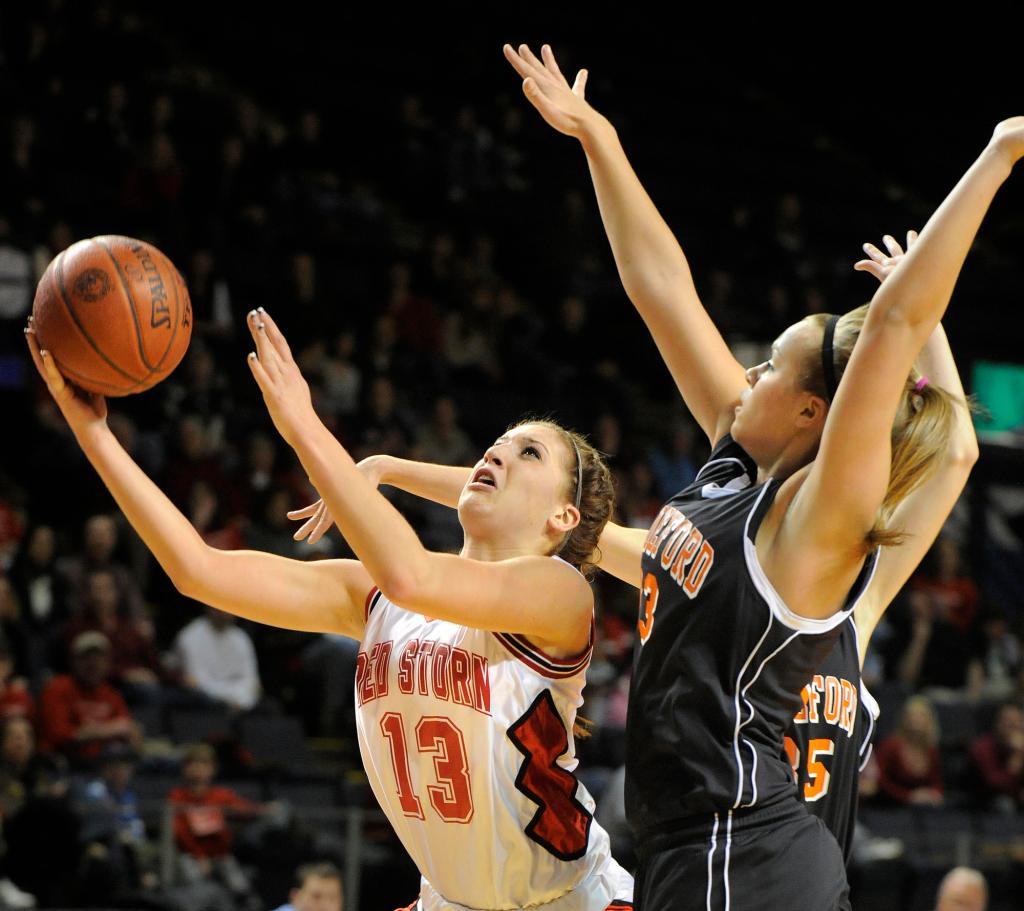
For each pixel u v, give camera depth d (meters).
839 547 7.78
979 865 27.67
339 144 47.50
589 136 10.02
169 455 32.38
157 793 25.25
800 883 7.80
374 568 7.91
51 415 32.75
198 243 39.34
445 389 39.75
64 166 38.84
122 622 28.67
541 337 44.03
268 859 24.03
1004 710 31.95
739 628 7.95
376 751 9.15
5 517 30.06
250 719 28.45
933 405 8.20
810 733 8.74
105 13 43.12
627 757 8.39
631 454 40.12
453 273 43.91
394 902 25.23
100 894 22.08
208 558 8.78
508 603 8.38
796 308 48.88
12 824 22.28
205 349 36.34
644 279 9.87
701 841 7.93
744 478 8.65
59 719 25.69
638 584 10.01
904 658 36.97
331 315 39.59
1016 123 7.47
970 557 46.69
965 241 7.41
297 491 33.59
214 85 49.88
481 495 9.28
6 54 40.03
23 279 34.88
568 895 9.10
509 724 8.80
